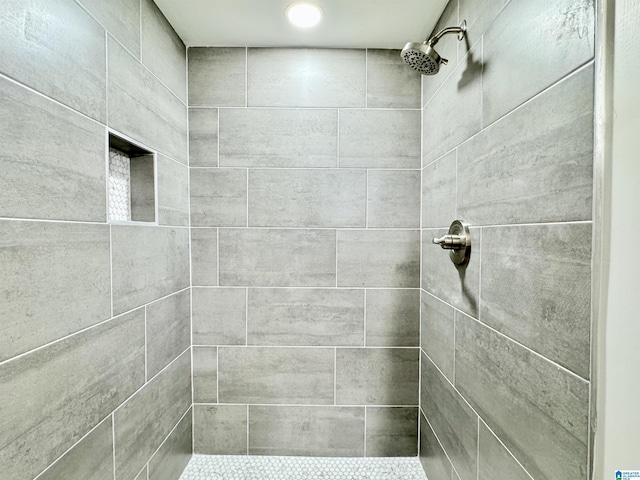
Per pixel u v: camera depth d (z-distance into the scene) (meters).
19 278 0.53
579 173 0.47
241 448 1.25
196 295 1.23
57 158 0.61
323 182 1.22
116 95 0.79
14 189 0.52
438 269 1.05
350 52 1.22
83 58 0.67
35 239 0.56
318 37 1.16
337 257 1.23
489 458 0.73
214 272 1.23
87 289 0.69
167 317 1.05
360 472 1.18
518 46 0.62
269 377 1.24
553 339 0.53
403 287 1.23
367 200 1.22
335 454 1.24
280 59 1.21
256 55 1.21
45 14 0.58
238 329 1.24
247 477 1.15
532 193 0.58
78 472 0.66
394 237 1.23
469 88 0.82
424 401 1.18
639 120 0.40
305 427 1.25
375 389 1.24
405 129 1.22
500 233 0.68
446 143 0.98
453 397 0.93
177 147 1.12
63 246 0.62
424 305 1.19
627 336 0.41
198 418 1.24
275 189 1.22
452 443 0.94
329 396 1.24
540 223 0.56
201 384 1.24
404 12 1.02
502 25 0.67
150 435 0.95
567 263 0.50
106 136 0.75
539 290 0.56
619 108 0.41
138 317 0.89
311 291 1.23
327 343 1.24
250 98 1.21
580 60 0.47
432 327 1.10
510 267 0.65
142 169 0.97
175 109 1.11
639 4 0.40
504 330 0.67
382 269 1.23
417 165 1.22
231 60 1.21
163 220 1.02
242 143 1.22
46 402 0.59
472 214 0.81
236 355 1.24
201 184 1.22
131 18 0.85
